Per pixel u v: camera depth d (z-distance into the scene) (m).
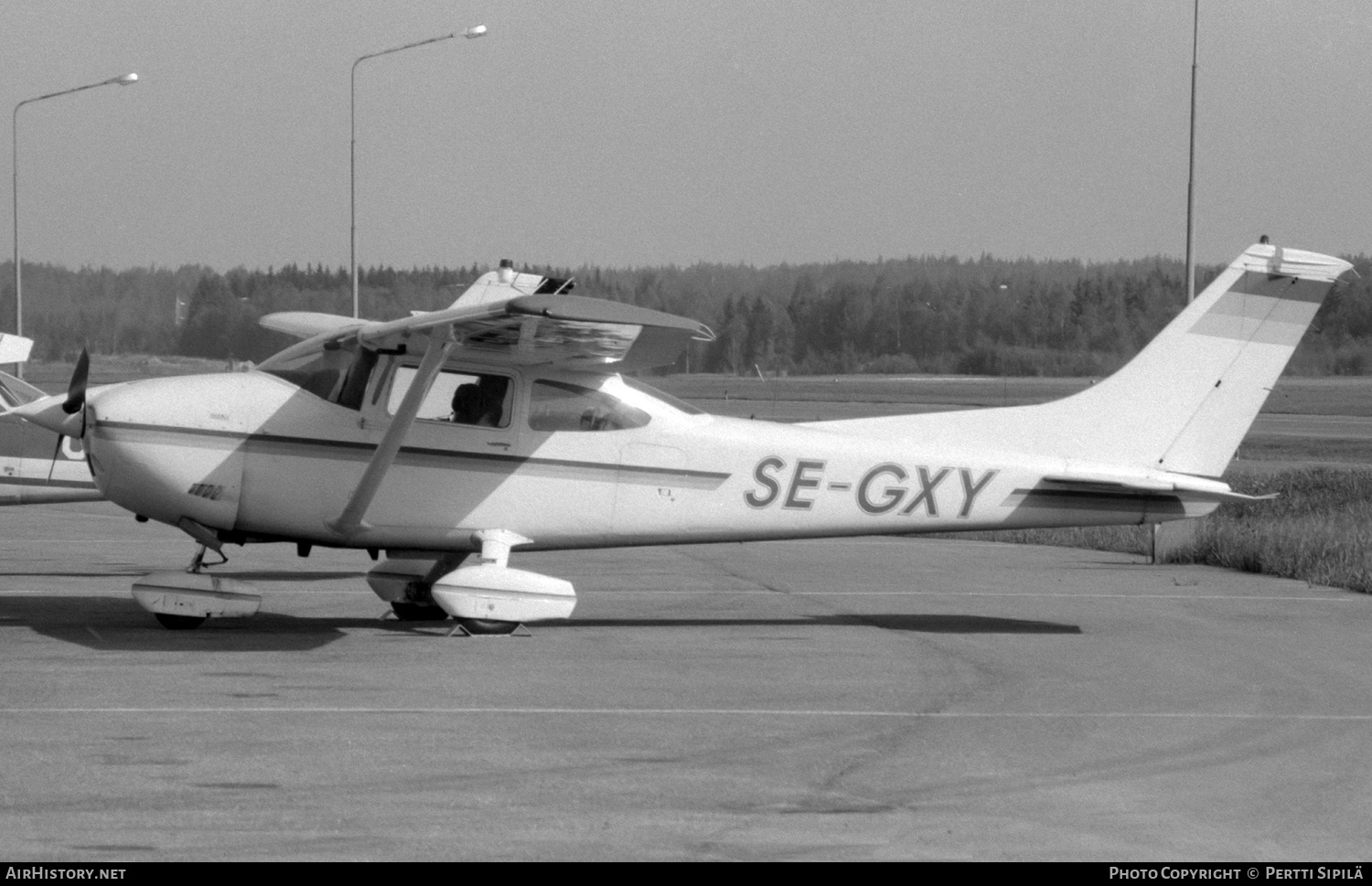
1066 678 22.89
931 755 17.72
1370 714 20.36
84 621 26.81
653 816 14.99
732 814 15.11
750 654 24.77
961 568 38.56
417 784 16.02
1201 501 27.86
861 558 40.62
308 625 26.89
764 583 34.59
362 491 25.12
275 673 22.12
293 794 15.52
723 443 27.19
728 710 20.17
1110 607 31.16
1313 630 28.05
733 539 27.66
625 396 27.02
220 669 22.28
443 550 26.75
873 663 24.06
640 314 21.89
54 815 14.63
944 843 14.23
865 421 28.27
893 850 13.98
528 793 15.75
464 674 22.39
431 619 27.92
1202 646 26.05
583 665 23.42
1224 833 14.67
